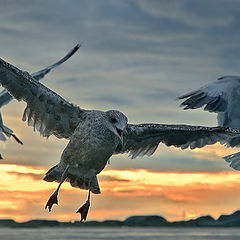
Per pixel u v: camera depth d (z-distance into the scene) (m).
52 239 76.00
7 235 92.69
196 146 12.11
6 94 14.46
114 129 10.49
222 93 10.79
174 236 86.69
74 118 10.79
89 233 107.19
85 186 11.12
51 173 11.09
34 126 11.12
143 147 12.18
